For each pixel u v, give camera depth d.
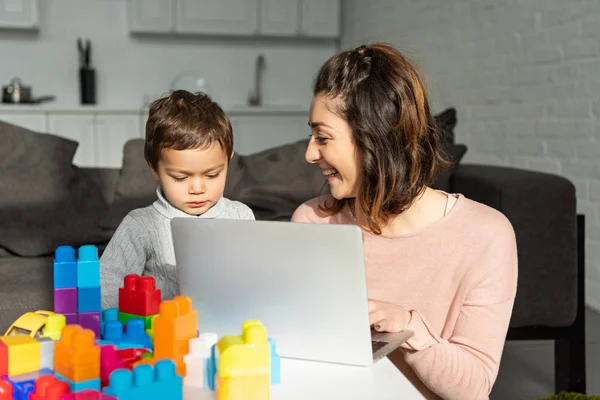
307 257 0.95
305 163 2.80
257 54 6.48
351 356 0.99
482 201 2.48
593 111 3.28
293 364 1.00
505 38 3.97
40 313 1.03
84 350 0.82
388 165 1.18
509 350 2.92
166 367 0.77
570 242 2.38
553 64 3.56
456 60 4.51
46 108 5.39
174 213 1.55
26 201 2.60
